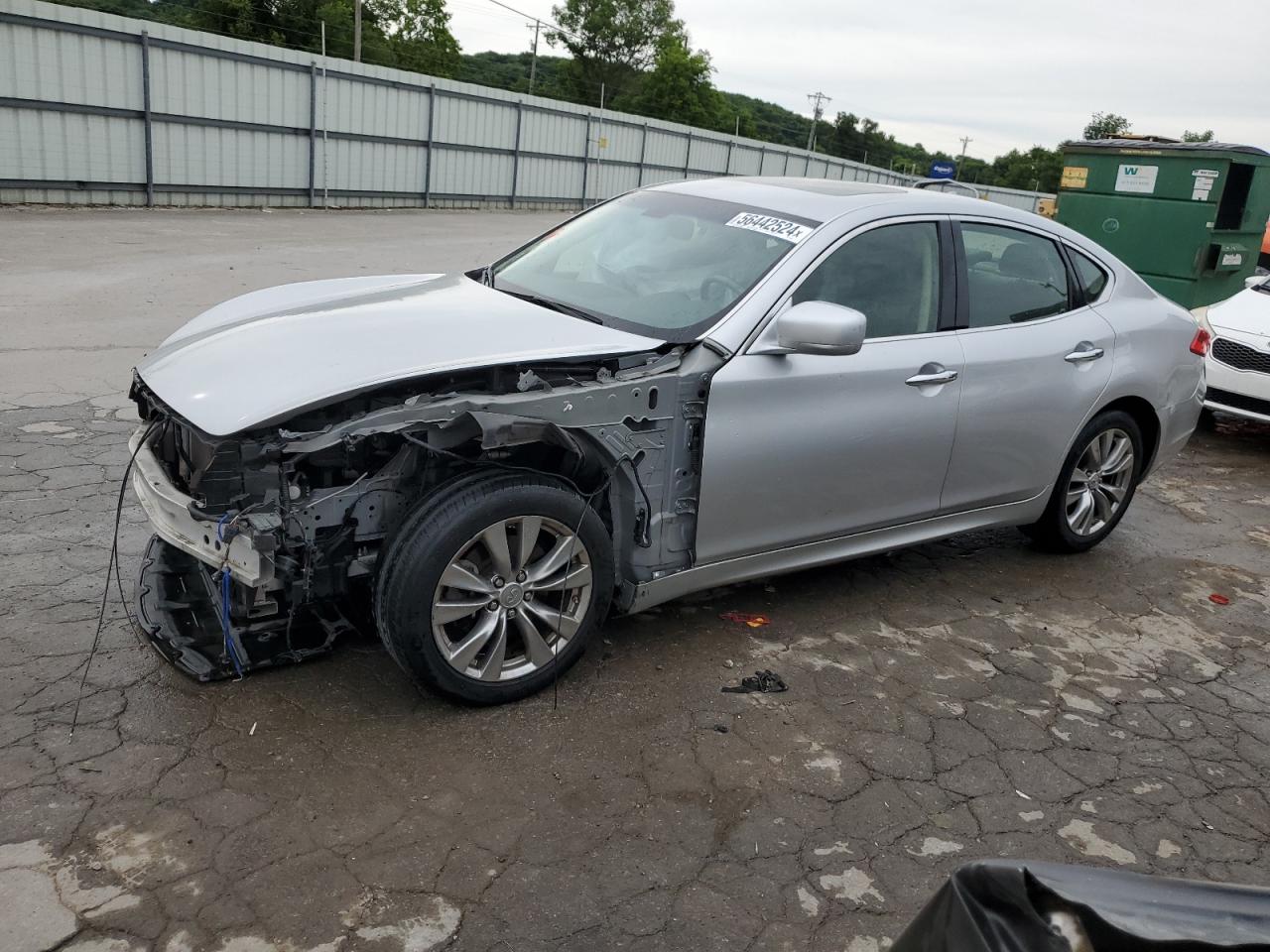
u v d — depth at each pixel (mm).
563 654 3371
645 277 3945
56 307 8961
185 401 2998
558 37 72562
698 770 3078
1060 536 4984
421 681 3133
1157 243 10125
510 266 4504
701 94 63500
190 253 13000
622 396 3285
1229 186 9969
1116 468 5039
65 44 17266
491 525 3086
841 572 4730
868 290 3934
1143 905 1438
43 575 3861
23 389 6406
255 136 20969
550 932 2387
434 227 20406
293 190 22203
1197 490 6730
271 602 3166
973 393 4180
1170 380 5062
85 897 2354
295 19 38188
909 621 4273
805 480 3746
